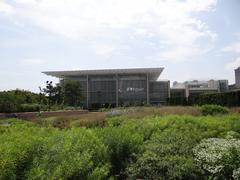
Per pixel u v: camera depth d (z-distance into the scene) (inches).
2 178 138.4
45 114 1098.1
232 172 232.1
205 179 242.8
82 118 684.1
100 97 2561.5
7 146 157.6
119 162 265.1
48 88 1876.2
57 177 148.6
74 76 2603.3
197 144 303.7
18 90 1486.2
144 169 245.9
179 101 1924.2
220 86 2928.2
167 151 273.3
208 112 744.3
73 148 187.0
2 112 1124.5
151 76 2748.5
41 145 172.1
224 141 300.0
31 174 143.2
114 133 279.7
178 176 234.8
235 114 669.9
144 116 652.7
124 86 2561.5
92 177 172.1
